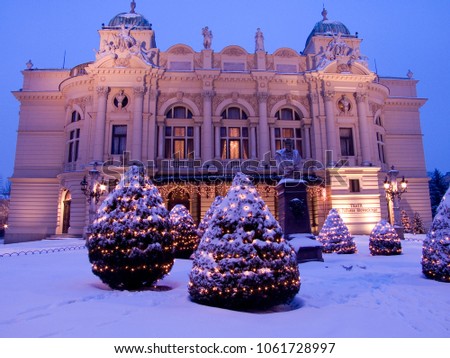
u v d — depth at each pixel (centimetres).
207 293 674
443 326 604
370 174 3209
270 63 3472
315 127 3312
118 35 3231
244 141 3378
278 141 3384
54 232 3462
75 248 2141
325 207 3147
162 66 3362
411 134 3947
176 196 3247
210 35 3447
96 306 647
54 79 3753
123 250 830
